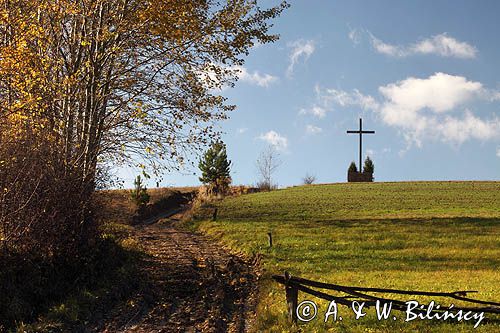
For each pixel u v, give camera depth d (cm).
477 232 3353
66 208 1845
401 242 3044
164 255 2684
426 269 2359
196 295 1908
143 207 5500
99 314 1644
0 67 1784
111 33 2098
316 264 2475
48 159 1800
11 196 1680
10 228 1700
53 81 2005
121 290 1888
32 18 1995
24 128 1783
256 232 3491
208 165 7825
